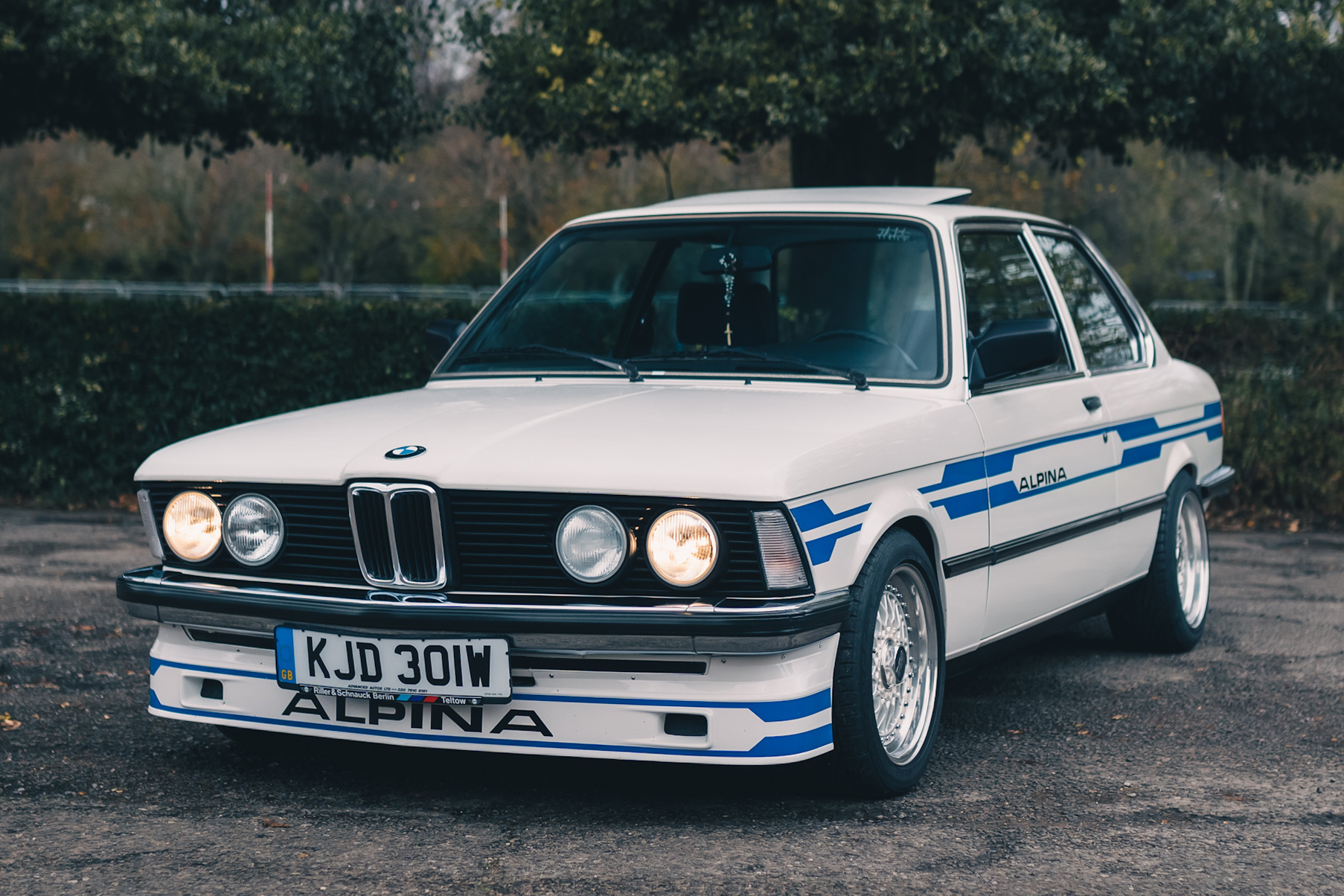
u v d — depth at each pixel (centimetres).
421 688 365
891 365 447
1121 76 1006
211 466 397
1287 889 335
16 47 959
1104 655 622
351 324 1089
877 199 497
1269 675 581
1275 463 1049
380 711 377
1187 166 2759
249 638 394
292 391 1089
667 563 354
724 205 514
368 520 372
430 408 427
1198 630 635
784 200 508
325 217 4569
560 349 486
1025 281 524
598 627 351
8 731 473
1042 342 445
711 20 999
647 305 501
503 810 388
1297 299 4006
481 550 366
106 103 1071
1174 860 354
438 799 399
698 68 997
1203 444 649
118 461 1091
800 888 330
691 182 3145
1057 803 403
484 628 357
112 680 550
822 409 405
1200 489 640
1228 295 4012
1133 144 3088
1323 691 552
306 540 385
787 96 951
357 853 352
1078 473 515
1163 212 3725
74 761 437
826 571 365
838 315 464
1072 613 531
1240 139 1116
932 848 361
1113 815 392
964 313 459
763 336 471
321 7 1146
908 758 412
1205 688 557
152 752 448
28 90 1062
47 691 531
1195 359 1147
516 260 4119
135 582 404
